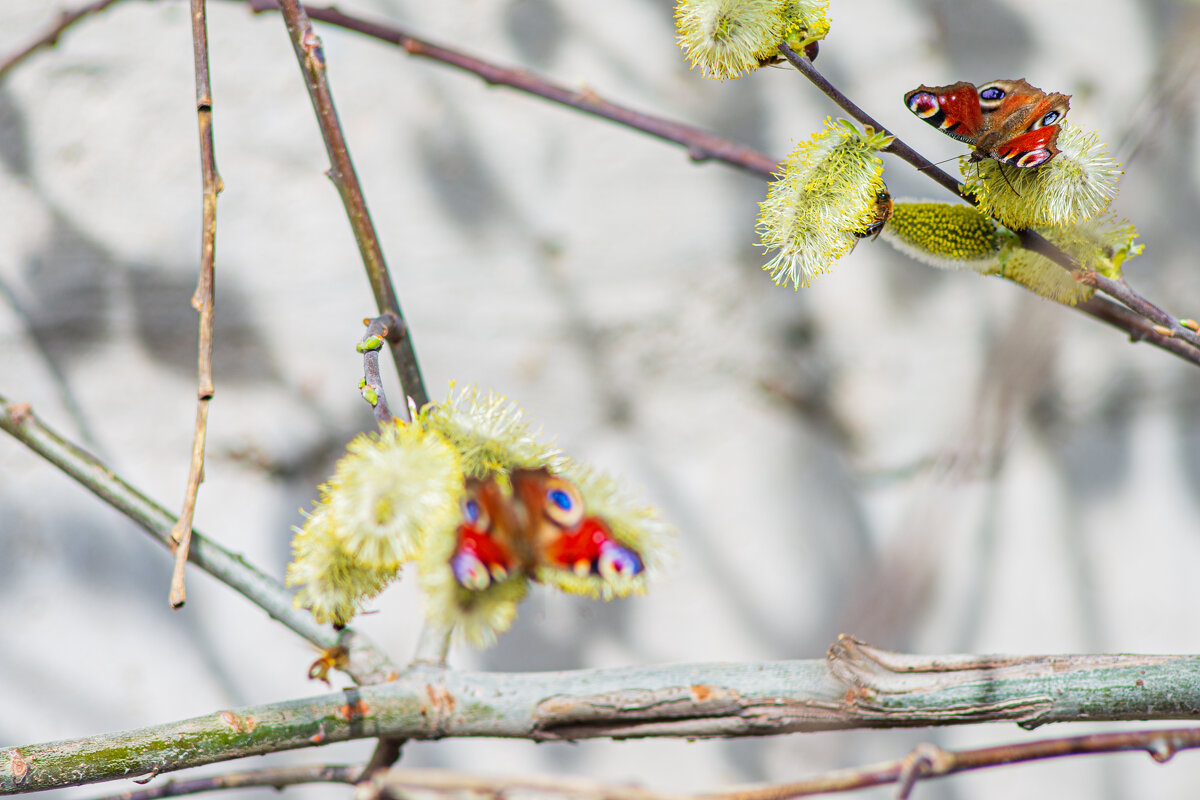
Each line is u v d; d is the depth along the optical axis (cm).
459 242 395
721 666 220
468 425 215
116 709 400
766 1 215
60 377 394
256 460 400
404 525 212
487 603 213
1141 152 350
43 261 390
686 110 390
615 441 409
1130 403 409
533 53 388
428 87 386
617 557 214
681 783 404
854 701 218
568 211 394
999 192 217
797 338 403
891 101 387
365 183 390
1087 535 409
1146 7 378
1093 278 218
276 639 403
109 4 262
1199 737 213
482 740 409
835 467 409
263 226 391
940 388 397
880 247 396
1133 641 410
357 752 399
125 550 402
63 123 382
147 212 389
